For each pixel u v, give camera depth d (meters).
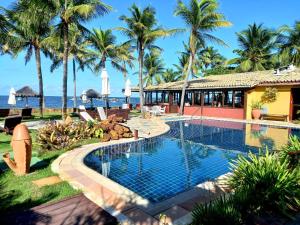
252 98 21.03
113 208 4.41
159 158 8.98
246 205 3.92
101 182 5.71
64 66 16.97
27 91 24.75
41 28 21.38
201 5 21.91
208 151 10.12
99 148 9.77
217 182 5.61
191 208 4.39
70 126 11.14
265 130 15.76
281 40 30.64
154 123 17.73
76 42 29.97
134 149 10.28
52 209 4.37
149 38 24.77
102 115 17.47
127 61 34.94
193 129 16.23
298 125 16.58
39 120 18.50
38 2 15.52
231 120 20.09
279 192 4.14
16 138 6.13
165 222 3.86
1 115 21.08
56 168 6.77
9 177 6.05
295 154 5.30
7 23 14.97
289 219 3.85
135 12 24.27
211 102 25.44
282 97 19.47
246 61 35.09
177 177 6.96
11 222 3.92
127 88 22.70
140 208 4.41
